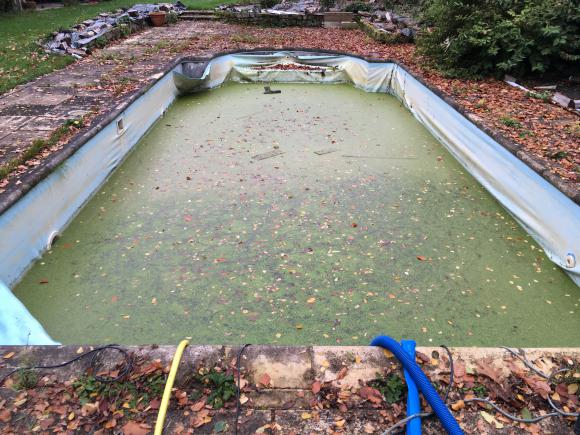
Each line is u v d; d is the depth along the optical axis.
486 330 3.40
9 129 5.50
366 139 6.81
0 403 2.28
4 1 14.19
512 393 2.32
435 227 4.63
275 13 13.62
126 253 4.21
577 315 3.54
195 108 8.13
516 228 4.63
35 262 4.03
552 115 6.01
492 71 7.93
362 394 2.32
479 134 5.50
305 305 3.63
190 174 5.66
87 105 6.29
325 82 9.87
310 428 2.18
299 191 5.27
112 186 5.38
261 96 8.88
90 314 3.53
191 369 2.43
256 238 4.43
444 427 2.13
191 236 4.45
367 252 4.24
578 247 3.75
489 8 8.05
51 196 4.30
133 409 2.25
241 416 2.23
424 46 8.73
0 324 2.96
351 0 14.99
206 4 16.64
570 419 2.22
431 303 3.65
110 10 14.68
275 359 2.49
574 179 4.11
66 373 2.43
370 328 3.41
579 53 7.65
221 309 3.59
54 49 9.56
